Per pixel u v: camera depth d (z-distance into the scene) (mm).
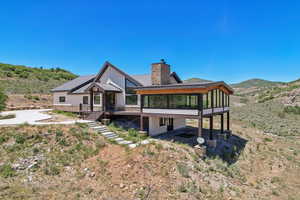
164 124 18484
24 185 7461
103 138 12984
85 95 22344
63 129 12820
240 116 31984
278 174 11758
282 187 10016
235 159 13352
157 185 7938
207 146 14180
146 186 7828
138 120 19406
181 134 17734
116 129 16078
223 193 8320
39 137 11391
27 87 37938
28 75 46594
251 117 31297
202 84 12766
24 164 9055
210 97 14930
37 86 40250
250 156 14492
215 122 26828
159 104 15352
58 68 67125
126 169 8938
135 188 7699
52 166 9133
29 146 10531
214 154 13141
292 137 20781
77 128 13484
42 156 9875
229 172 10711
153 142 12414
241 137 19344
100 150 11227
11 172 8320
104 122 16938
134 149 11109
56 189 7340
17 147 10242
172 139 15367
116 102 20766
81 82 24531
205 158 11734
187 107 13844
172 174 8805
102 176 8547
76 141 11711
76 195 7000
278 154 15375
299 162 13906
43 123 14031
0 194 6605
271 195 9047
